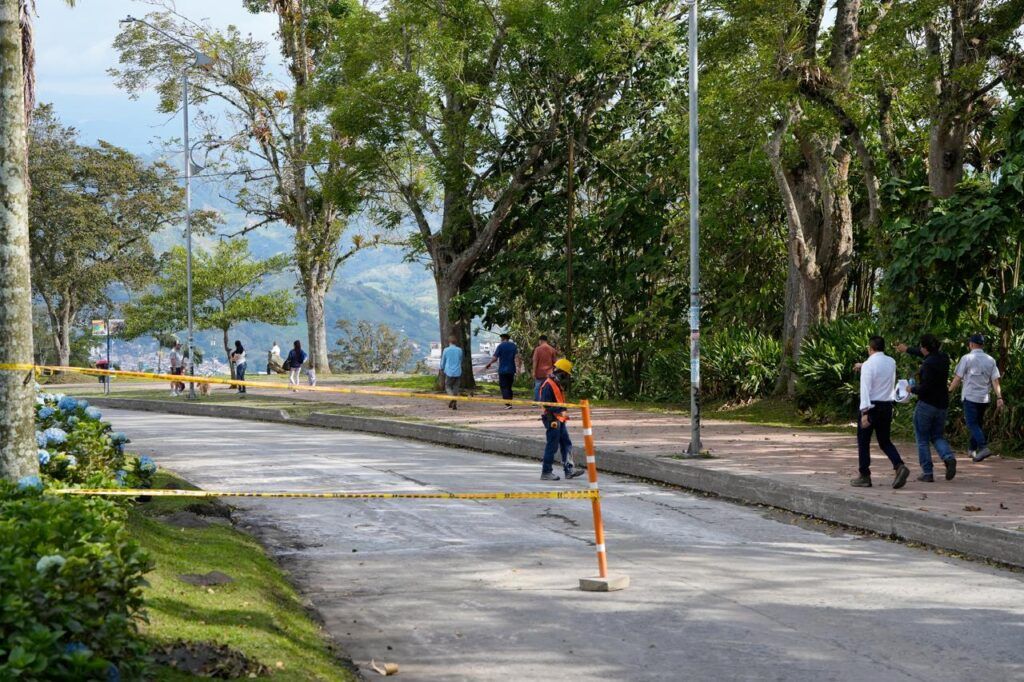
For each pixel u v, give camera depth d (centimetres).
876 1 3453
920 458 1894
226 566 1121
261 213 7556
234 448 2777
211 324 7200
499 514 1703
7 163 1111
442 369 4525
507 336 4162
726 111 3391
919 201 2791
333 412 3762
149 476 1617
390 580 1245
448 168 4625
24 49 1628
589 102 4703
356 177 4788
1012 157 2527
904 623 1052
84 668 582
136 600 684
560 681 879
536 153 4694
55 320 8919
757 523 1664
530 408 3912
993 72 2900
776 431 2934
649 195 4572
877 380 1800
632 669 909
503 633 1022
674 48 4594
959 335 2697
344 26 4703
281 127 7262
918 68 2842
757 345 3931
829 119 3297
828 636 1005
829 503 1708
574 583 1223
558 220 4831
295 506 1783
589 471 1214
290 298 7494
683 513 1752
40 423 1528
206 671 767
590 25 4284
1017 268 2644
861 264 4172
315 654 905
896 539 1541
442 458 2541
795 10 3186
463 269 4928
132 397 4997
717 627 1037
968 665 919
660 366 4272
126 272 9069
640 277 4547
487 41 4600
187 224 5206
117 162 8988
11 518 752
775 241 4338
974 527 1412
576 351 4878
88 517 780
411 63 4556
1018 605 1127
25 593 598
